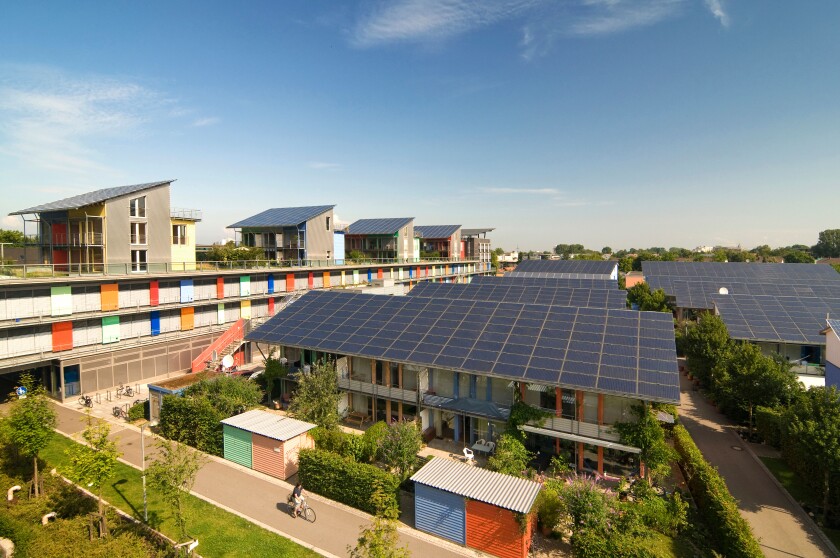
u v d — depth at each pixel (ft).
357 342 114.01
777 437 99.30
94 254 162.30
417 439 88.63
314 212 252.42
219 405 106.22
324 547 67.15
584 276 276.41
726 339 134.92
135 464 91.86
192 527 70.85
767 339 140.46
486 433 100.12
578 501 66.33
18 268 122.72
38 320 124.47
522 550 64.08
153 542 65.46
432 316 121.80
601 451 87.71
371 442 91.30
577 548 63.26
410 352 105.40
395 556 50.16
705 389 137.18
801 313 153.38
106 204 157.28
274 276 201.46
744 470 92.84
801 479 88.84
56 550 61.98
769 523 75.36
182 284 162.71
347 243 326.85
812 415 76.84
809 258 506.89
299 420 99.25
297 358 130.11
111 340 142.10
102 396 135.33
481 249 484.33
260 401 127.24
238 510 76.74
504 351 99.45
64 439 103.81
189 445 102.32
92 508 74.33
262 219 259.80
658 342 93.91
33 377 138.82
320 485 81.92
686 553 66.03
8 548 63.46
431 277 341.41
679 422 111.96
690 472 81.56
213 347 156.87
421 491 71.87
